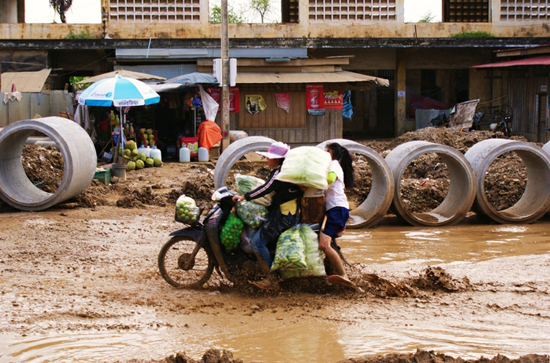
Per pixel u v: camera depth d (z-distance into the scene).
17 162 11.27
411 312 5.61
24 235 8.61
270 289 6.04
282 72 21.62
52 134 10.22
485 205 10.27
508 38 24.47
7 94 17.48
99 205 11.34
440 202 11.70
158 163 16.61
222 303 5.86
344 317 5.47
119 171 14.07
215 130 18.45
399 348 4.74
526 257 7.79
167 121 21.55
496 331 5.11
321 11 23.78
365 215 10.12
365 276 6.51
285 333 5.05
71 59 24.06
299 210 6.01
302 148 5.92
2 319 5.20
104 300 5.82
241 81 20.16
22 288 6.13
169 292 6.18
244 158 17.19
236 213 6.07
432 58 26.23
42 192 11.20
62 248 7.96
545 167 10.35
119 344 4.77
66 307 5.56
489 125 26.00
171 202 11.99
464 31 24.59
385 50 25.64
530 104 23.50
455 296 6.10
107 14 22.70
